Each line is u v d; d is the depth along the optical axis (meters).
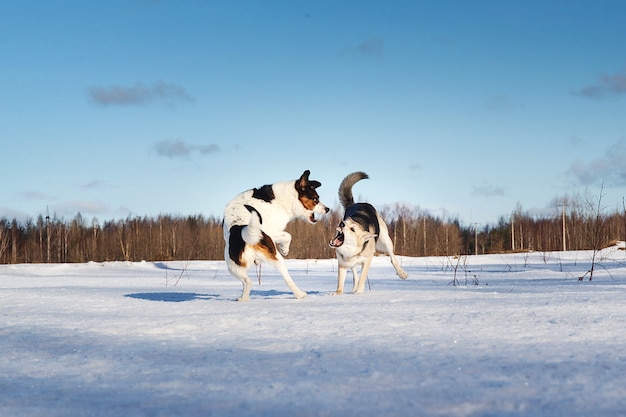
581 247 33.47
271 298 8.50
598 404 2.72
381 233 10.41
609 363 3.56
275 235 8.56
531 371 3.37
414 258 26.84
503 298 7.31
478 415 2.60
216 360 3.92
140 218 49.84
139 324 5.69
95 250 44.56
